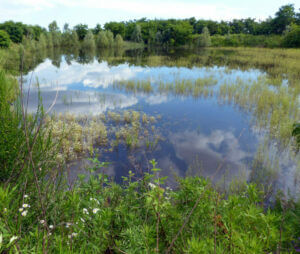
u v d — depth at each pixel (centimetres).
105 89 1669
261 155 740
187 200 260
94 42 6316
